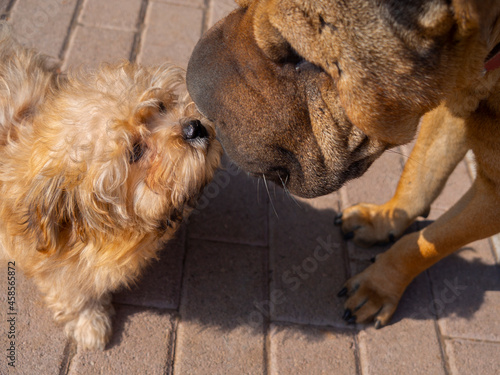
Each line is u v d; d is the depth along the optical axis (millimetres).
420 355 878
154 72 821
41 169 724
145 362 835
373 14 576
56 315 842
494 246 981
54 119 738
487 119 708
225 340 863
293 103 648
